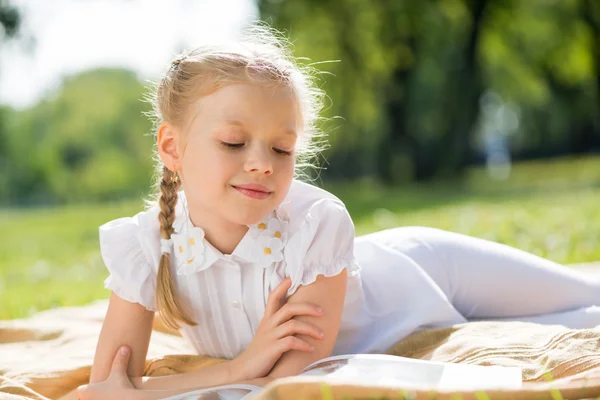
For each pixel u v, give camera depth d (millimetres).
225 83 2340
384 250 3021
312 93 2750
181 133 2473
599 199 11867
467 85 24656
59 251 10664
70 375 2787
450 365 2201
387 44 22078
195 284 2584
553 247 6254
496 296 3229
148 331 2631
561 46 25328
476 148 45688
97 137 47875
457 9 22844
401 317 2908
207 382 2379
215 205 2389
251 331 2609
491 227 8242
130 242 2625
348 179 35375
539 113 40156
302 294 2436
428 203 14094
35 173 45938
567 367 2197
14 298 5895
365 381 1864
